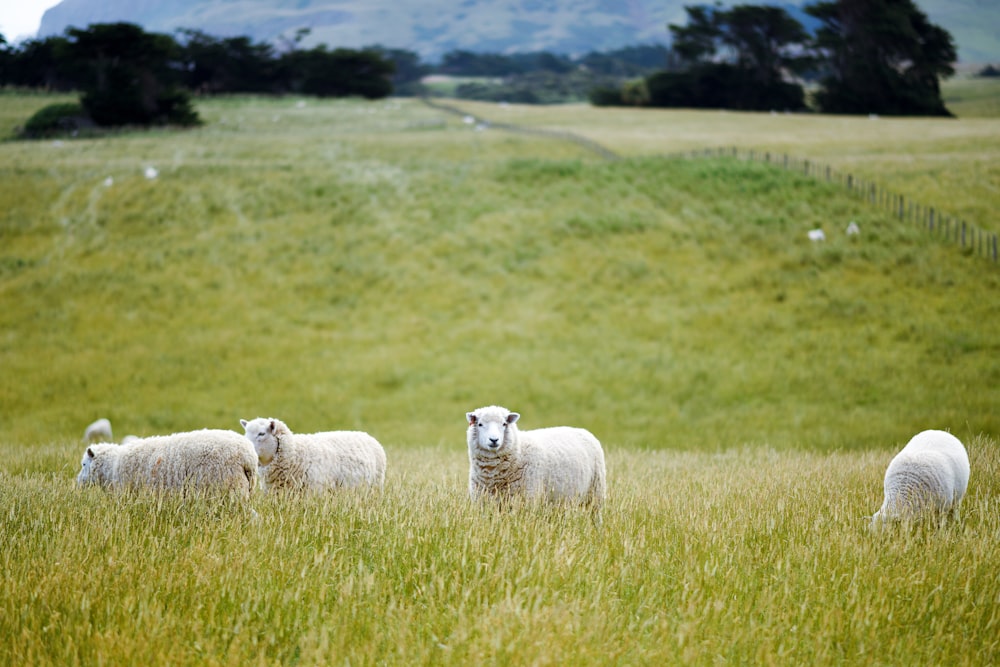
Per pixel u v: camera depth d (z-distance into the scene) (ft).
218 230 127.13
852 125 237.25
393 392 85.61
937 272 101.81
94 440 61.62
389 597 16.92
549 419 78.13
